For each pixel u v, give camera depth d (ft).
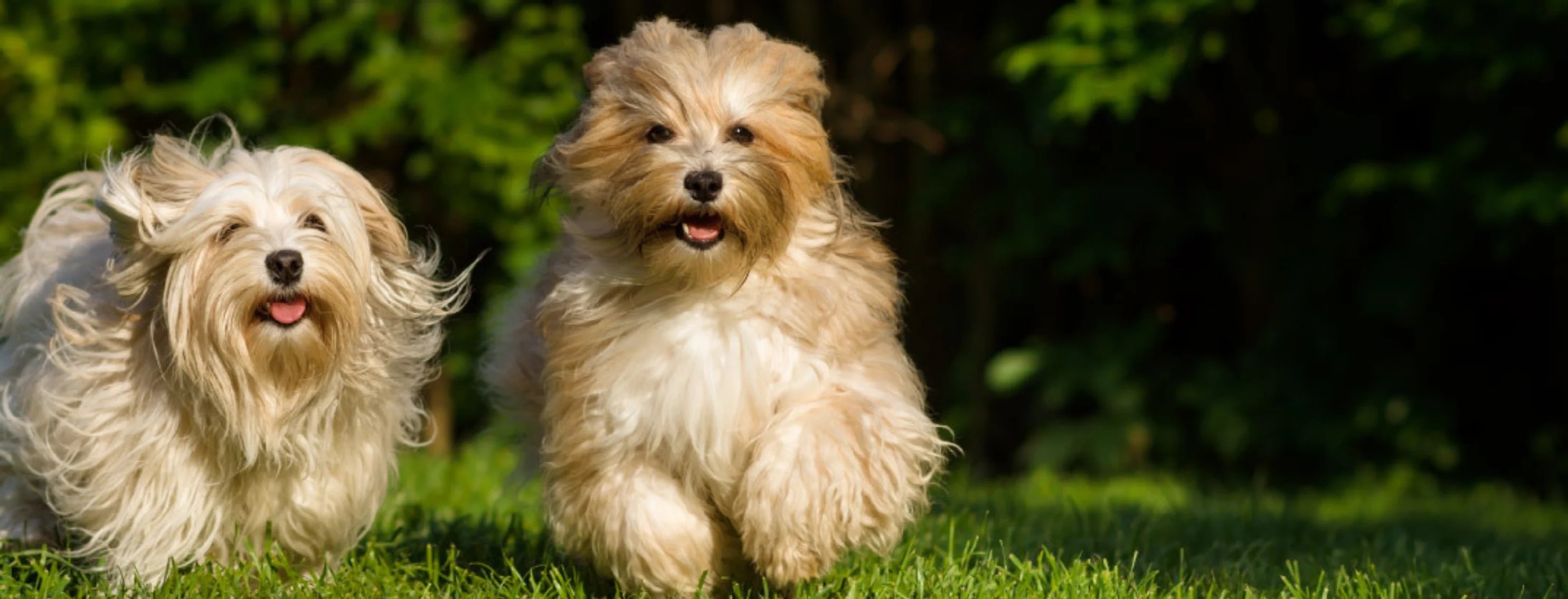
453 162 34.88
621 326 15.51
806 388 15.39
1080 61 32.68
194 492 15.79
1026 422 40.11
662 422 15.16
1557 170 32.48
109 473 15.57
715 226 15.29
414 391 17.53
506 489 21.29
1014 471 40.14
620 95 16.07
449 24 34.06
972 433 39.29
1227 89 37.88
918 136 37.50
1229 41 36.17
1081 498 29.40
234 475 16.07
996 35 36.91
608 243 15.83
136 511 15.64
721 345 15.29
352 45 34.81
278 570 16.53
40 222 17.83
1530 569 19.26
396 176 36.65
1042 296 40.57
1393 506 32.81
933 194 37.32
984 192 38.45
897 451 15.34
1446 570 18.58
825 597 16.20
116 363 15.66
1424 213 35.50
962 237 39.83
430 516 20.07
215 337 15.07
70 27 33.71
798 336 15.47
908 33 38.60
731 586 16.40
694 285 15.40
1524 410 37.91
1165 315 39.09
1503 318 37.96
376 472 16.88
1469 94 33.32
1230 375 37.32
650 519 15.07
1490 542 23.72
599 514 15.33
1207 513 24.35
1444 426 36.24
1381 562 19.35
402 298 16.55
